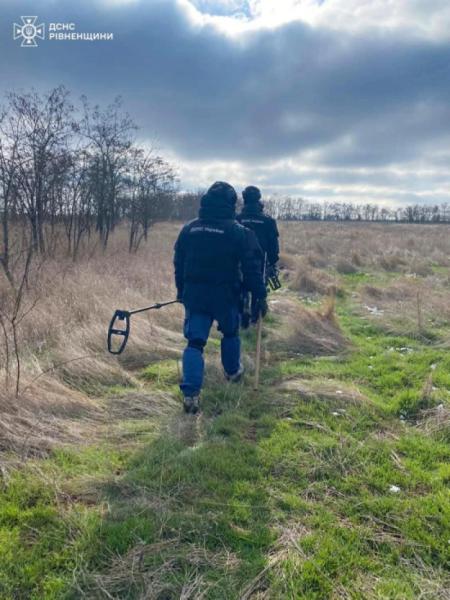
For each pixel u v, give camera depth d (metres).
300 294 9.26
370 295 8.76
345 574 2.08
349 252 16.23
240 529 2.34
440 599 1.96
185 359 3.65
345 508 2.55
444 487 2.73
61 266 8.14
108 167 12.08
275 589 1.99
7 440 3.01
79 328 5.28
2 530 2.26
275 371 4.79
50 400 3.54
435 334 6.25
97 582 1.97
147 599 1.90
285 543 2.26
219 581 2.01
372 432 3.45
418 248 18.16
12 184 7.71
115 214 13.95
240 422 3.54
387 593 1.99
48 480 2.64
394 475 2.85
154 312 6.39
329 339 5.81
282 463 2.94
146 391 4.03
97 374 4.31
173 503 2.52
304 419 3.61
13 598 1.91
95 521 2.33
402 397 3.99
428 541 2.29
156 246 15.35
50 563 2.09
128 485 2.64
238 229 3.70
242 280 3.92
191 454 2.98
